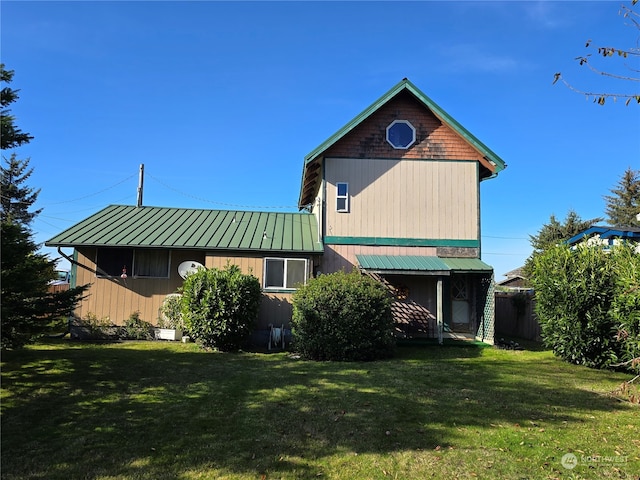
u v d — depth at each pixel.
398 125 16.06
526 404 7.24
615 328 9.55
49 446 5.30
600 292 10.40
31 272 7.98
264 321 14.48
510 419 6.45
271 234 16.00
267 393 7.72
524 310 17.83
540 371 10.10
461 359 11.96
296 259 14.86
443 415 6.59
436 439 5.63
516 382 8.87
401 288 15.79
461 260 15.34
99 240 14.38
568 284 10.97
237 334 12.50
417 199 15.82
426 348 13.84
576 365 10.95
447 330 15.61
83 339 14.26
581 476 4.66
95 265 14.55
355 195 15.70
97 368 9.44
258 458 5.02
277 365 10.40
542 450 5.29
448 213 15.84
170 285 14.82
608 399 7.60
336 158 15.77
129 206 18.23
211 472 4.67
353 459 5.02
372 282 12.44
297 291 12.55
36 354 10.92
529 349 14.39
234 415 6.49
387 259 14.99
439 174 15.95
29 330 8.34
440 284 14.27
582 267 10.83
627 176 43.00
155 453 5.12
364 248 15.53
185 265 14.89
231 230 16.16
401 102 16.17
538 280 12.05
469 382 8.82
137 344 13.38
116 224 16.00
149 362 10.25
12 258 7.51
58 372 9.01
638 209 38.94
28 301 8.17
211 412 6.61
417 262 14.79
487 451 5.25
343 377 9.09
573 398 7.66
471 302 15.88
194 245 14.45
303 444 5.43
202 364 10.27
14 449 5.21
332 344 11.40
